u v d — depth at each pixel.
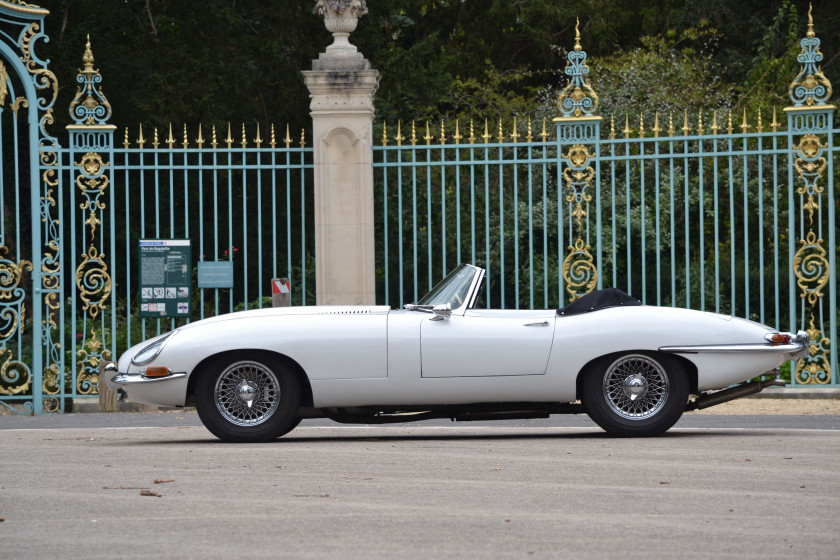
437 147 19.89
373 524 8.85
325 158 19.78
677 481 10.76
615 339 14.20
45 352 20.77
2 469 12.03
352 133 19.77
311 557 7.77
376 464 12.02
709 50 44.53
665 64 35.44
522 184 32.47
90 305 20.20
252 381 14.35
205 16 33.72
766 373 14.62
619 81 34.97
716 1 43.47
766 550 7.91
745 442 13.71
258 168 19.92
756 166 30.23
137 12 34.19
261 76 33.78
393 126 34.44
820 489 10.30
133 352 14.64
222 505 9.72
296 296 30.56
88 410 19.91
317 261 19.72
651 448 13.15
